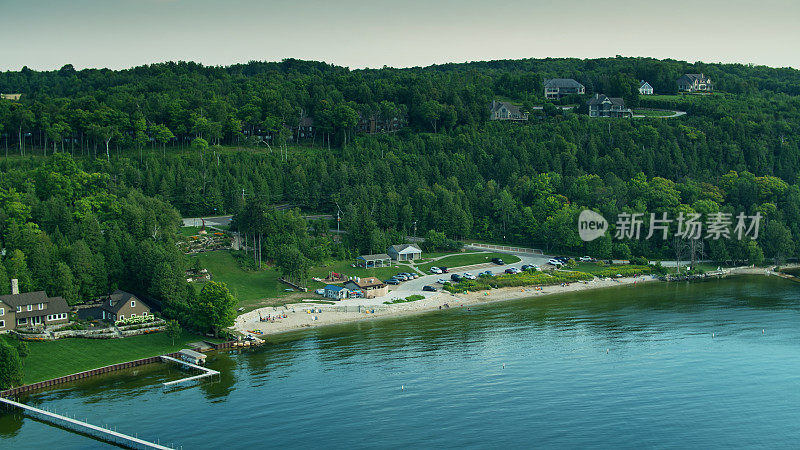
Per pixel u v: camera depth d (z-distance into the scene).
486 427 114.75
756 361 145.50
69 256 165.12
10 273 154.62
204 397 124.19
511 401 124.88
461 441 109.88
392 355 147.12
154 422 114.19
